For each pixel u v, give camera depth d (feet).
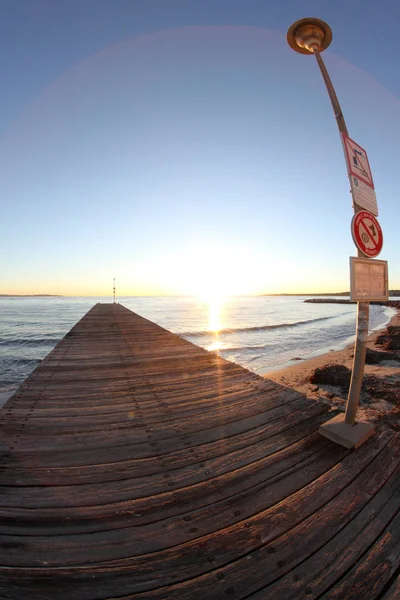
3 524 5.32
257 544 4.92
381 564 4.53
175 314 163.32
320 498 5.95
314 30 8.38
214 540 5.01
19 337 85.30
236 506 5.80
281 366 43.47
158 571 4.47
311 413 10.03
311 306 269.64
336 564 4.55
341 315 170.60
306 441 8.14
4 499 5.97
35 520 5.42
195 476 6.76
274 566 4.53
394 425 17.12
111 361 17.90
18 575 4.36
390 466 6.91
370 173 8.38
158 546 4.90
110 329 35.06
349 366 38.93
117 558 4.68
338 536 5.05
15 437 8.54
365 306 7.77
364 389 24.91
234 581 4.31
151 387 12.97
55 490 6.29
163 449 7.93
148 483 6.53
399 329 72.28
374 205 8.19
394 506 5.70
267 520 5.43
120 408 10.66
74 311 202.08
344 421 8.41
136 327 37.29
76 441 8.36
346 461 7.16
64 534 5.12
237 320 134.21
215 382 13.66
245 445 8.05
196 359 18.53
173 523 5.39
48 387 12.96
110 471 6.97
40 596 4.09
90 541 4.98
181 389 12.71
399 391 23.72
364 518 5.42
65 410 10.46
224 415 10.00
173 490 6.29
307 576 4.37
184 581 4.32
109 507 5.79
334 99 8.10
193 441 8.34
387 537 5.01
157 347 22.85
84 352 20.80
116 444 8.20
